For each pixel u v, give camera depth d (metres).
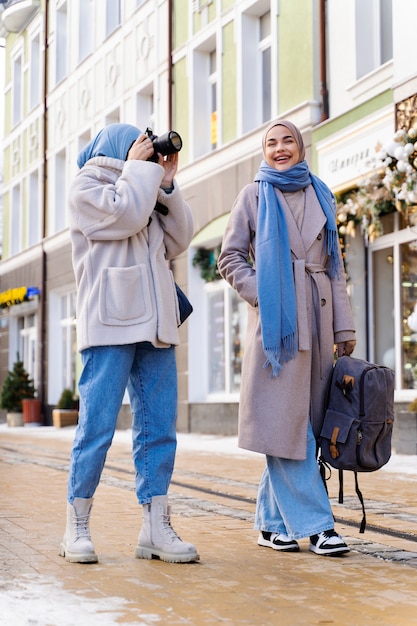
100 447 4.17
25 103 28.14
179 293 4.46
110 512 6.04
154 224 4.37
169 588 3.63
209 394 17.72
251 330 4.58
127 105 20.97
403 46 11.70
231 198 16.47
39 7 26.84
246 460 10.77
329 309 4.60
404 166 10.69
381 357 12.98
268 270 4.43
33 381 25.94
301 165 4.64
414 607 3.35
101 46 22.38
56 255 25.31
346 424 4.36
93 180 4.26
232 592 3.58
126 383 4.21
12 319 28.84
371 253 13.16
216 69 17.52
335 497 6.87
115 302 4.16
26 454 12.59
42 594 3.49
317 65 14.08
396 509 6.21
